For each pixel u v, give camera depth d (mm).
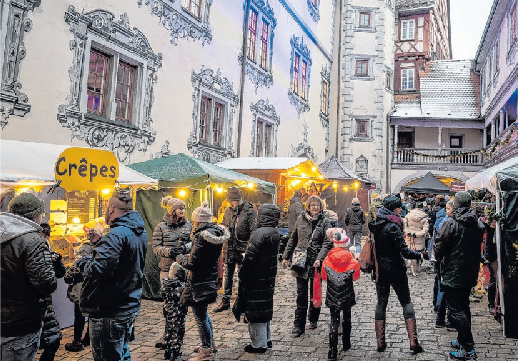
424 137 28516
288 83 18719
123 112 9469
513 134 15086
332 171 16922
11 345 2855
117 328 3260
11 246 2852
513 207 5699
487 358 4820
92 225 6020
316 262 5359
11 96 6582
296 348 5082
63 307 5855
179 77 11102
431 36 32219
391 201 5023
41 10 7160
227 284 6855
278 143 17578
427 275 10062
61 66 7582
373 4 25734
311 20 21656
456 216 4848
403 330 5793
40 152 5477
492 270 6727
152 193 7684
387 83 26328
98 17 8414
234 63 13930
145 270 7469
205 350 4418
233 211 7145
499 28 19516
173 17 10836
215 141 13195
